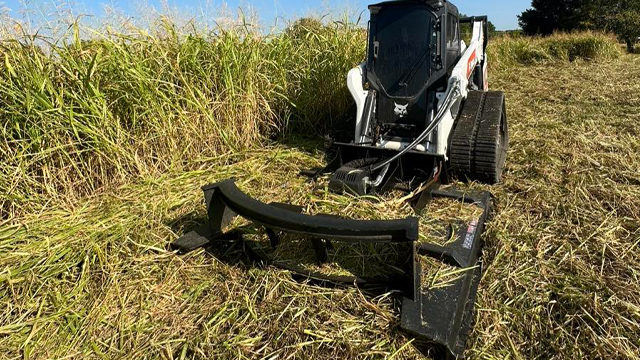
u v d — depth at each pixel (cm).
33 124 299
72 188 326
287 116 470
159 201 317
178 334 204
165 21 388
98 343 200
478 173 332
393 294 212
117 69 343
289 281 230
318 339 195
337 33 511
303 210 282
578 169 354
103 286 232
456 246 237
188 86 382
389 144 351
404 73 340
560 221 282
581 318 201
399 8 335
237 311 214
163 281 237
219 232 263
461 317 199
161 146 376
